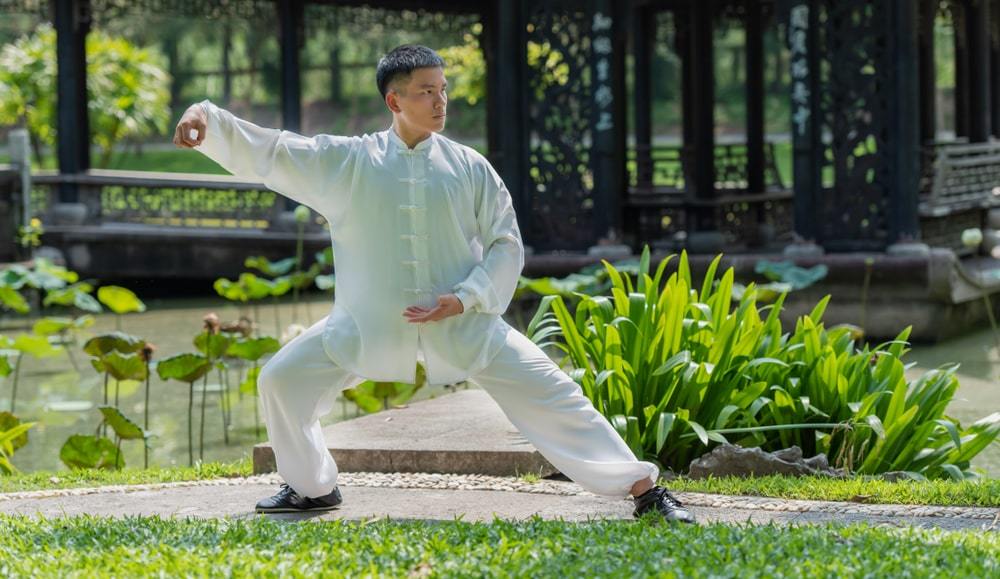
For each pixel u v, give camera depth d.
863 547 4.05
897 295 12.91
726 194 18.58
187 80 46.72
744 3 18.62
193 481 6.29
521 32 14.20
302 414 4.82
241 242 18.00
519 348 4.67
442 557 3.98
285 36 18.03
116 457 7.45
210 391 11.15
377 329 4.64
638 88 19.78
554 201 14.29
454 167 4.64
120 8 18.22
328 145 4.62
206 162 40.19
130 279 18.73
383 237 4.61
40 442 9.16
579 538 4.20
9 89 25.78
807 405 6.52
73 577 3.83
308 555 4.02
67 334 14.59
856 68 13.20
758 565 3.79
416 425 6.94
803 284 12.30
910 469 6.50
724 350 6.60
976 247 16.00
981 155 17.98
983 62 18.34
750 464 6.17
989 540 4.26
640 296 6.62
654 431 6.50
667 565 3.83
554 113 14.23
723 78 46.22
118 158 40.50
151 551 4.13
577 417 4.64
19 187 16.59
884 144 13.16
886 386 6.72
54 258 17.50
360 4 18.44
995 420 6.72
